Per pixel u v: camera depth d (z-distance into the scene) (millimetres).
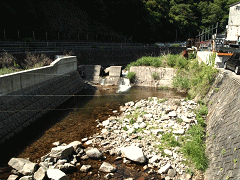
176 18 75562
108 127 11492
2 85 10133
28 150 9164
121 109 14805
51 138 10398
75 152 8945
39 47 28328
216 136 8453
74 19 46281
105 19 56406
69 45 36562
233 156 5996
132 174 7590
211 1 99375
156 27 65312
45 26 38562
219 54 15859
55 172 7008
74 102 16719
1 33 30500
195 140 9180
